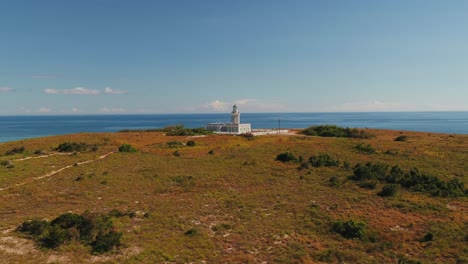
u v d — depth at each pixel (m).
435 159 62.41
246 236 30.69
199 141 85.88
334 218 35.12
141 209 37.59
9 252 25.64
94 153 68.56
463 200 41.25
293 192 45.03
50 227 29.44
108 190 44.66
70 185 46.28
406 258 26.38
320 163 59.44
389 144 78.56
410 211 37.38
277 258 26.30
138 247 27.66
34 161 59.53
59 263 24.14
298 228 32.91
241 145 80.31
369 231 31.75
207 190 45.72
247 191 45.59
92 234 28.81
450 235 30.62
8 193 42.25
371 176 50.06
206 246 28.25
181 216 35.56
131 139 90.31
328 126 113.69
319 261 26.12
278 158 64.81
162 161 63.16
